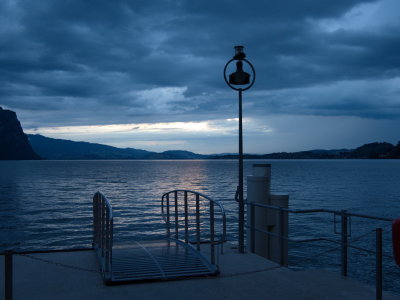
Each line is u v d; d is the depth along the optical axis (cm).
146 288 463
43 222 2388
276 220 692
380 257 396
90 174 9506
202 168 14862
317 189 4841
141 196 4044
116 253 633
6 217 2597
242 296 438
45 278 502
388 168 13700
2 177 8031
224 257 624
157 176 8544
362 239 1841
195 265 556
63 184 5941
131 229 2144
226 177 8050
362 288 469
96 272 529
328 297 437
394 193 4266
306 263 1416
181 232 2036
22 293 444
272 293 449
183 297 434
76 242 1836
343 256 526
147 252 639
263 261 598
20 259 601
